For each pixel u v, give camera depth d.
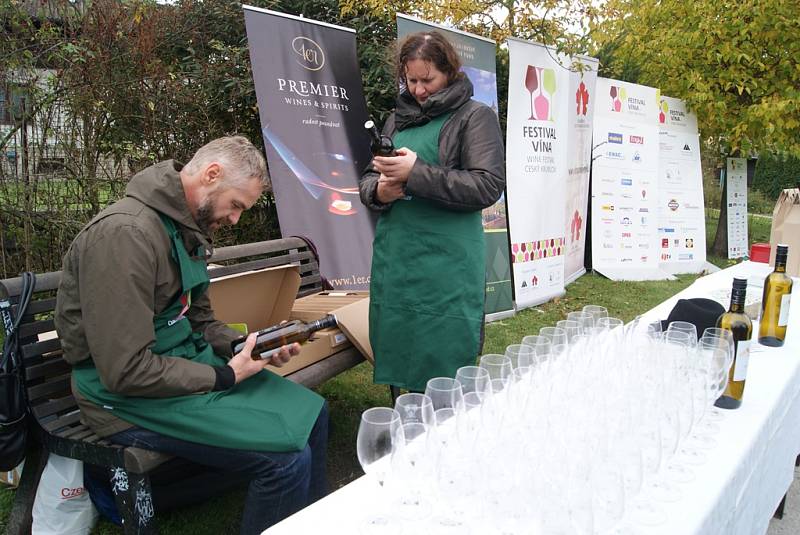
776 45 7.93
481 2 6.87
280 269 2.96
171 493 2.57
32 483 2.29
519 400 1.41
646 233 7.98
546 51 5.82
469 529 1.10
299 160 4.51
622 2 8.38
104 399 1.92
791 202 3.77
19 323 1.95
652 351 1.64
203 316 2.40
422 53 2.42
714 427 1.62
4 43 4.44
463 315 2.48
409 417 1.36
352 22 6.59
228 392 2.01
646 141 7.83
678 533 1.13
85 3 4.75
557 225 6.33
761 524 1.93
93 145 4.85
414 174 2.29
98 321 1.76
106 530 2.41
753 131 8.60
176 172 1.95
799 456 3.19
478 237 2.53
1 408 1.91
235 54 5.97
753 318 2.68
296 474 1.96
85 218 4.79
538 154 5.93
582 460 1.09
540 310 6.02
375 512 1.16
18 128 4.53
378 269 2.60
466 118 2.46
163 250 1.90
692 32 8.03
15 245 4.66
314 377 2.72
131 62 5.03
